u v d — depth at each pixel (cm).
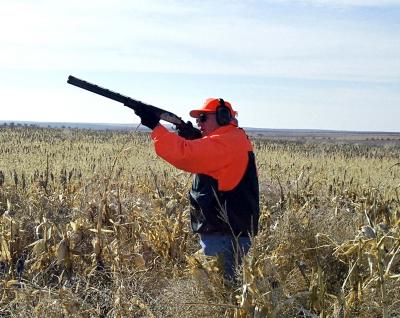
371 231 447
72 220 684
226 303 453
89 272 567
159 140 473
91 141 3566
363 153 3431
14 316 470
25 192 881
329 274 507
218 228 495
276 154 2409
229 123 496
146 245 616
